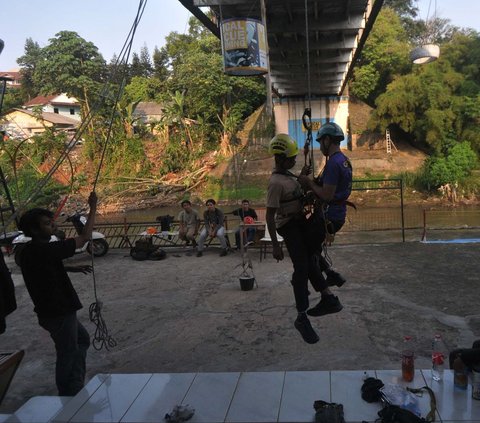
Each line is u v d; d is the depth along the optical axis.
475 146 26.64
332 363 4.67
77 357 3.99
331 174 3.00
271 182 3.19
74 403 3.38
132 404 3.34
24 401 4.36
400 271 7.90
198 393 3.43
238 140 34.00
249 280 7.18
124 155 33.69
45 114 43.78
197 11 10.36
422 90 27.78
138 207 29.42
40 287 3.78
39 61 41.56
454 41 31.17
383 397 3.13
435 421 2.89
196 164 33.22
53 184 23.25
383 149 31.38
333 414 2.88
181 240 11.26
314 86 25.77
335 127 3.13
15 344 5.71
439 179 25.38
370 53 34.00
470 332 5.30
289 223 3.26
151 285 7.89
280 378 3.58
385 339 5.20
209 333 5.67
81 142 35.41
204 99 34.31
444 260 8.52
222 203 27.80
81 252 10.28
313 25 13.18
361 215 22.00
